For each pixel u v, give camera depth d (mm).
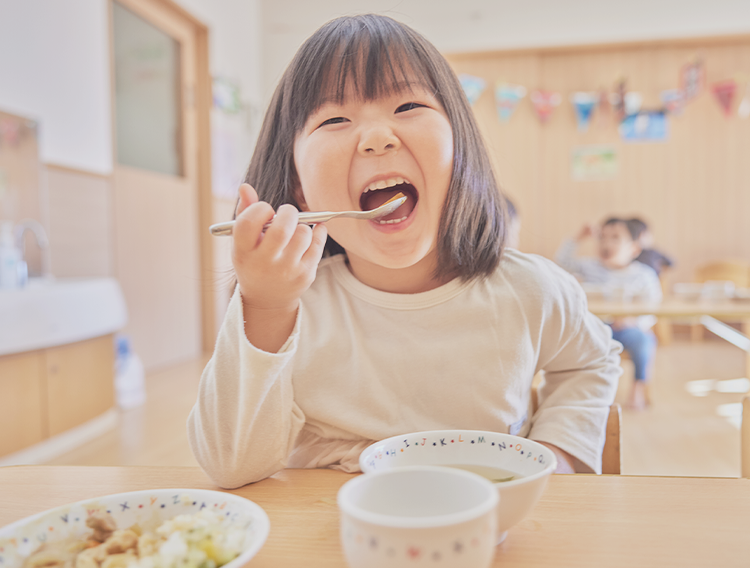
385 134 566
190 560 349
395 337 678
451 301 684
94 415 2387
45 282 2584
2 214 2568
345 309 695
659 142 4895
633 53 4898
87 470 572
